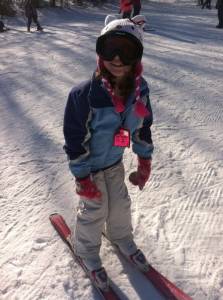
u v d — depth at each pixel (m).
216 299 2.39
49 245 2.80
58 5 21.77
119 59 2.07
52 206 3.24
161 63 8.05
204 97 5.90
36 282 2.49
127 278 2.53
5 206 3.22
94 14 21.31
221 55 9.10
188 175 3.73
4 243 2.81
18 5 18.91
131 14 9.54
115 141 2.26
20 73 7.18
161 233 2.93
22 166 3.83
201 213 3.18
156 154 4.10
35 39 11.56
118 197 2.48
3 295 2.40
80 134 2.19
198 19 18.28
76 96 2.16
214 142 4.39
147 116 2.35
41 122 4.86
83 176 2.24
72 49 9.57
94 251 2.50
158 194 3.41
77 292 2.43
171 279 2.54
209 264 2.65
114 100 2.12
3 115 5.08
